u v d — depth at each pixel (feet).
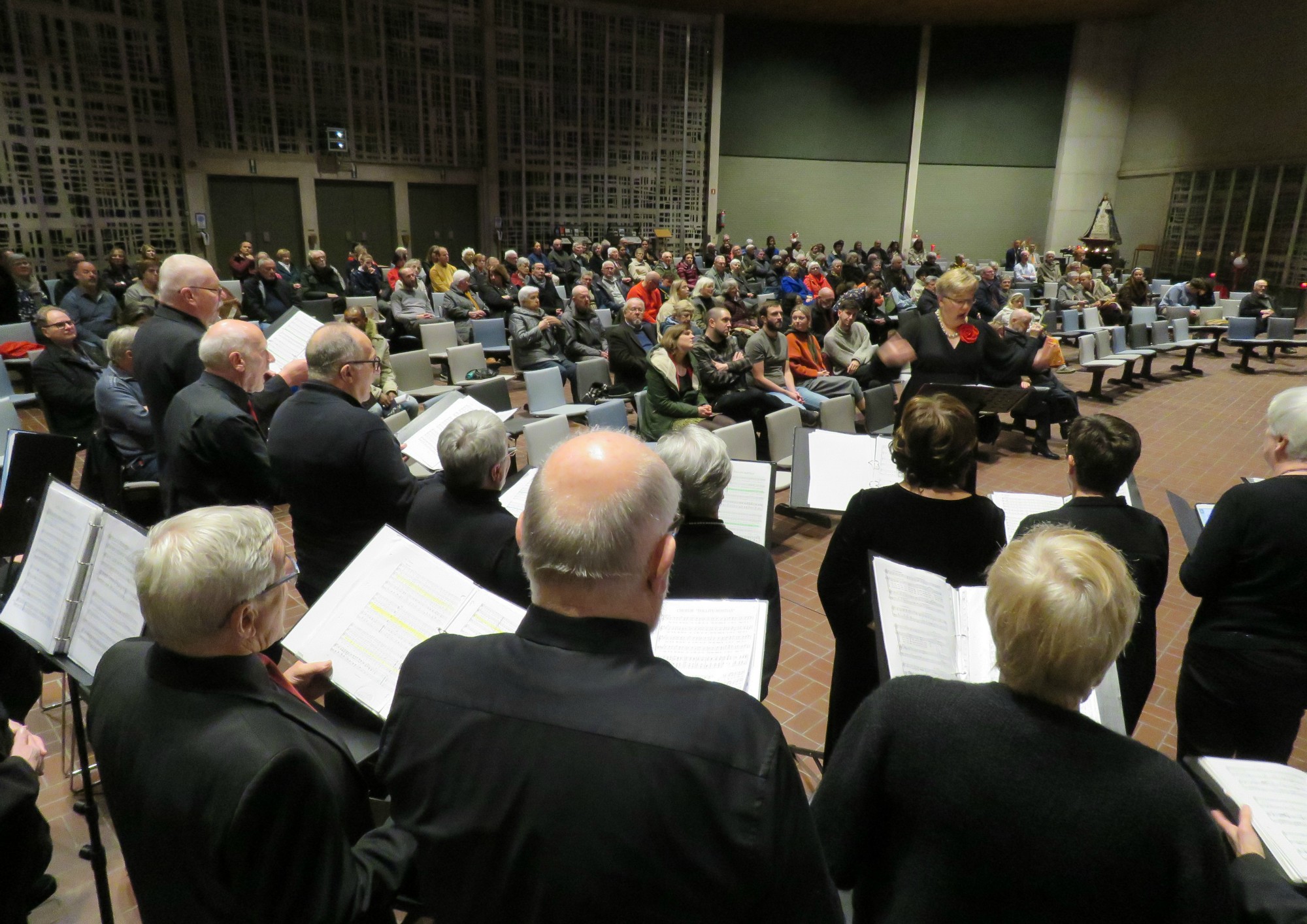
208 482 8.76
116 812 4.11
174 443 8.70
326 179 46.73
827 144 64.39
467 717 3.15
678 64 59.31
